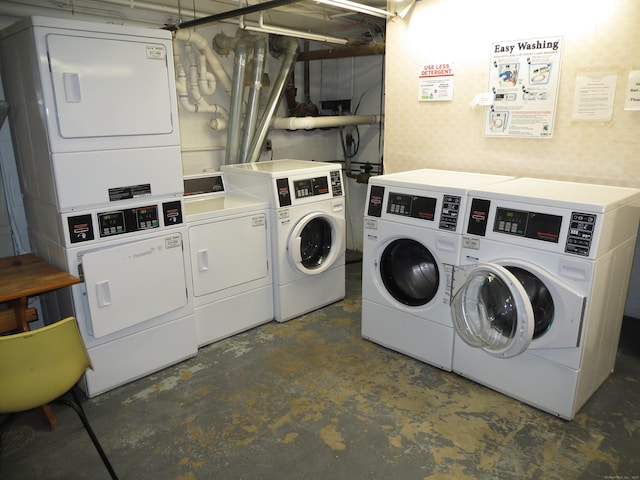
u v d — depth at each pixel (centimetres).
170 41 254
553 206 212
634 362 279
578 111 279
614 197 217
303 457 208
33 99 228
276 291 337
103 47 230
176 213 272
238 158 401
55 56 216
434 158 351
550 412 233
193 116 403
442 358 271
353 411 239
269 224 327
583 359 220
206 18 303
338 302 380
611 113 269
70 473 202
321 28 443
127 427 231
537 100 293
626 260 239
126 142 246
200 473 200
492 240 232
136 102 245
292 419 234
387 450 212
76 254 237
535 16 283
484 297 243
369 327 307
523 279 230
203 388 262
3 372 169
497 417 233
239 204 317
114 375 261
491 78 308
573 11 270
